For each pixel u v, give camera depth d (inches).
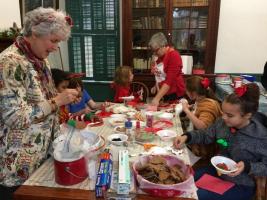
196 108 82.4
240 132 61.3
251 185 59.1
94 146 51.2
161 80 111.4
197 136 67.0
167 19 147.8
